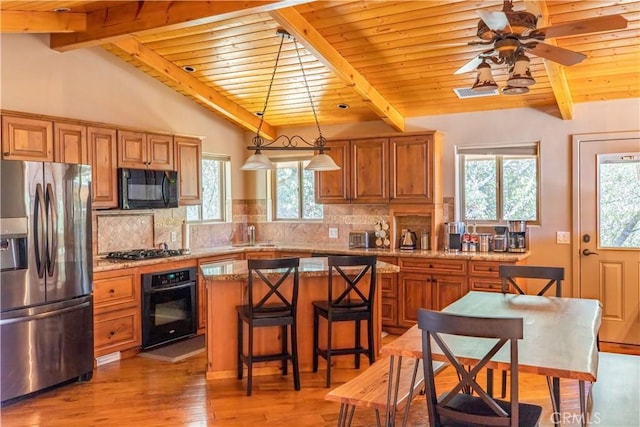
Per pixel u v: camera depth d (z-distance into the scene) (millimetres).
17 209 3732
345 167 6113
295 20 4133
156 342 5090
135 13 4117
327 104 6137
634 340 5012
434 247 5676
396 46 4594
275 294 4312
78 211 4195
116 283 4711
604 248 5117
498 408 2162
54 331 3986
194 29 4668
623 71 4598
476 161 5812
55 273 3992
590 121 5148
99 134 4816
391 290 5539
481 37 2918
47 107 4715
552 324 2838
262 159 4484
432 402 2275
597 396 2803
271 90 5891
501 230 5445
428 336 2270
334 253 5879
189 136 5852
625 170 5031
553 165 5324
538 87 4984
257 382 4168
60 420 3453
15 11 3975
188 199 5859
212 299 4266
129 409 3627
